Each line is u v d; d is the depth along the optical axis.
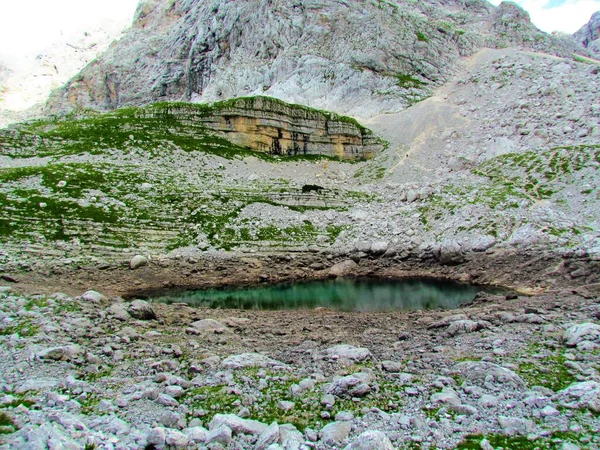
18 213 36.56
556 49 118.81
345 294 29.78
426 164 64.75
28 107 166.62
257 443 7.68
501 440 7.48
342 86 98.44
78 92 145.75
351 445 7.14
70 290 27.92
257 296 29.48
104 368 11.88
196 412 9.11
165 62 133.12
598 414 8.09
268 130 68.56
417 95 94.44
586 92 68.88
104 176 46.66
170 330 16.62
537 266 30.16
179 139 62.47
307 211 47.38
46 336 13.94
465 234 36.88
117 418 8.56
